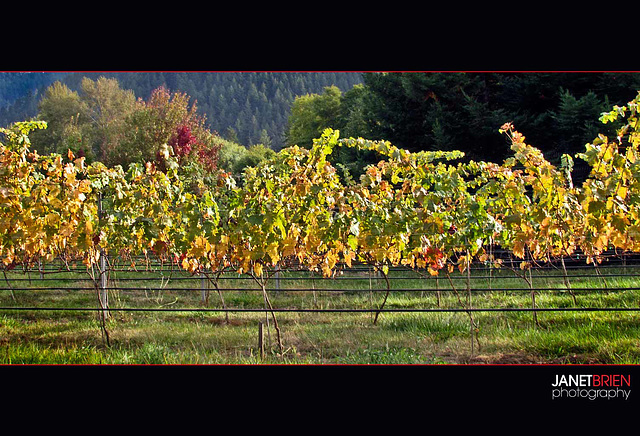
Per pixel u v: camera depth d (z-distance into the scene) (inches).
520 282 358.9
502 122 557.0
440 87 590.6
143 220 195.5
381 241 198.1
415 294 329.7
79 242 196.7
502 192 208.8
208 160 748.0
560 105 529.7
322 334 229.6
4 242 197.2
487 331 226.7
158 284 376.8
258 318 266.4
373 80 659.4
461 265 220.4
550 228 192.5
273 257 187.6
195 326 249.6
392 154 195.5
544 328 230.4
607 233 181.8
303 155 191.3
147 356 196.7
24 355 198.4
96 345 218.8
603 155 174.6
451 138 580.1
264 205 184.7
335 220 192.4
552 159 545.6
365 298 318.0
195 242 192.4
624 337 204.4
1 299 337.4
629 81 528.7
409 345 211.3
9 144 202.2
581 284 327.0
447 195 198.5
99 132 1353.3
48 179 195.3
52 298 339.3
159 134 800.3
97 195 237.5
